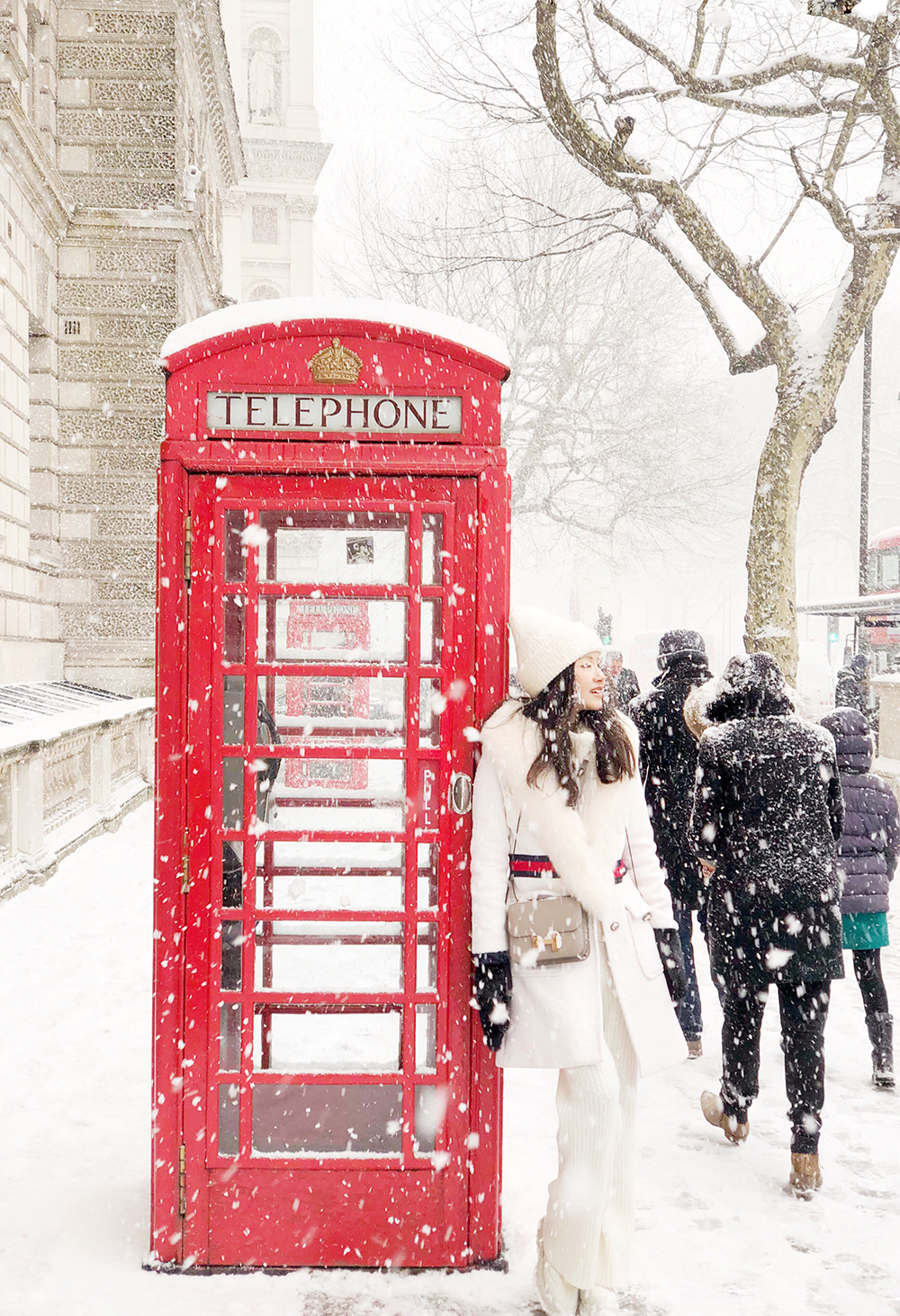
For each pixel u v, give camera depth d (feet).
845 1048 18.26
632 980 10.00
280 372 10.98
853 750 16.55
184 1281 10.50
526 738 10.16
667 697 18.01
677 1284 10.64
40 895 28.68
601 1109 9.71
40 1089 15.24
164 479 10.84
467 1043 10.99
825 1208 12.42
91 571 58.08
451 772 10.96
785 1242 11.57
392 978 11.64
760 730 13.79
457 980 10.97
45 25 55.21
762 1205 12.48
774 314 41.57
